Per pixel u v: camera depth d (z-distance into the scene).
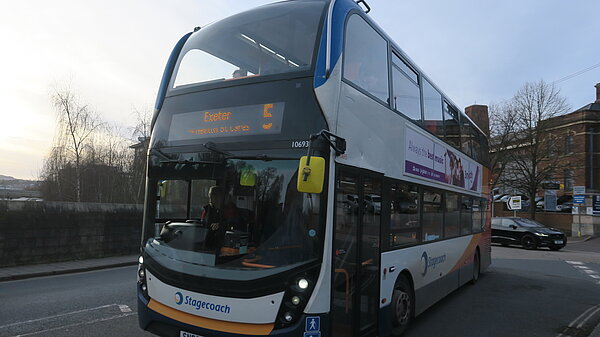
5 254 11.10
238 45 4.66
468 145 9.55
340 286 4.02
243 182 3.96
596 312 7.73
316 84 3.92
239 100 4.24
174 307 4.00
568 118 41.19
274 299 3.55
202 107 4.45
